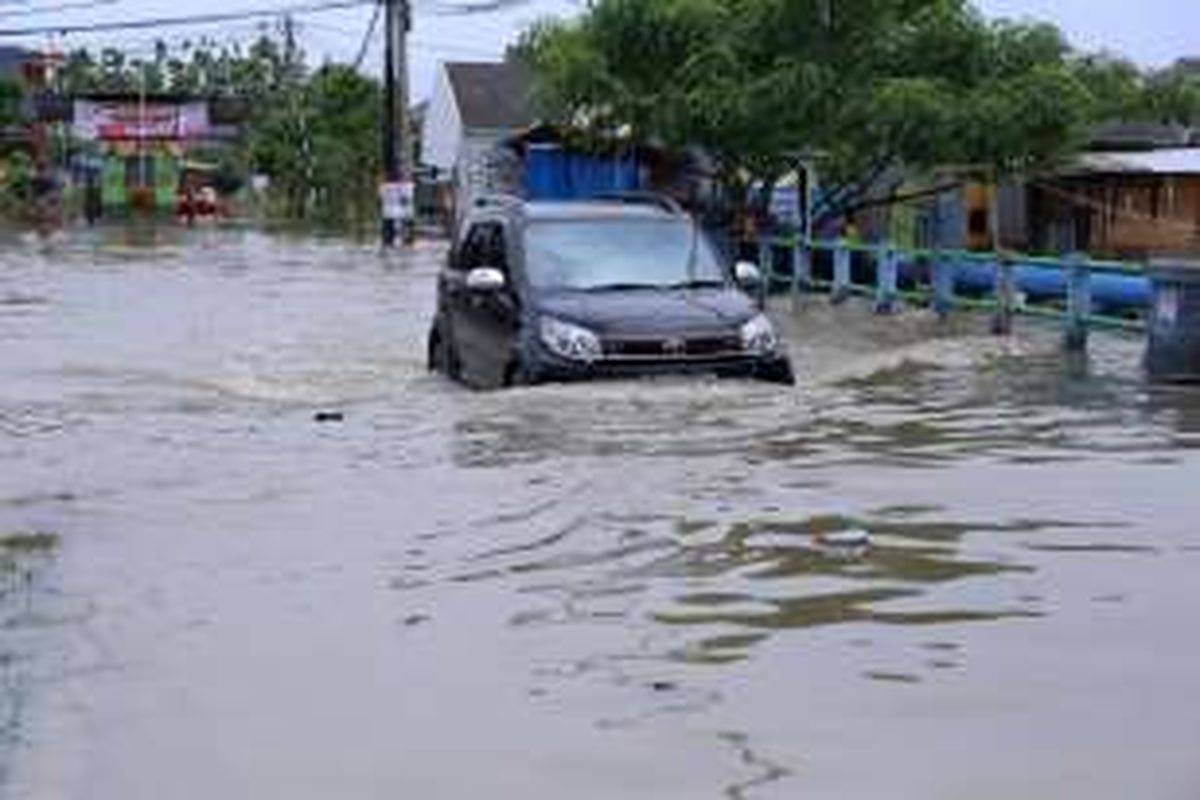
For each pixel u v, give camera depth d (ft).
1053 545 36.29
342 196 313.94
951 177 127.75
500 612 31.94
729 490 42.75
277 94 370.94
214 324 102.12
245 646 30.19
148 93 350.84
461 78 268.21
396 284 137.28
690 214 77.15
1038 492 42.29
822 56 117.50
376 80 333.42
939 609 31.35
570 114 125.80
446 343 73.87
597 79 120.98
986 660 28.17
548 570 35.04
